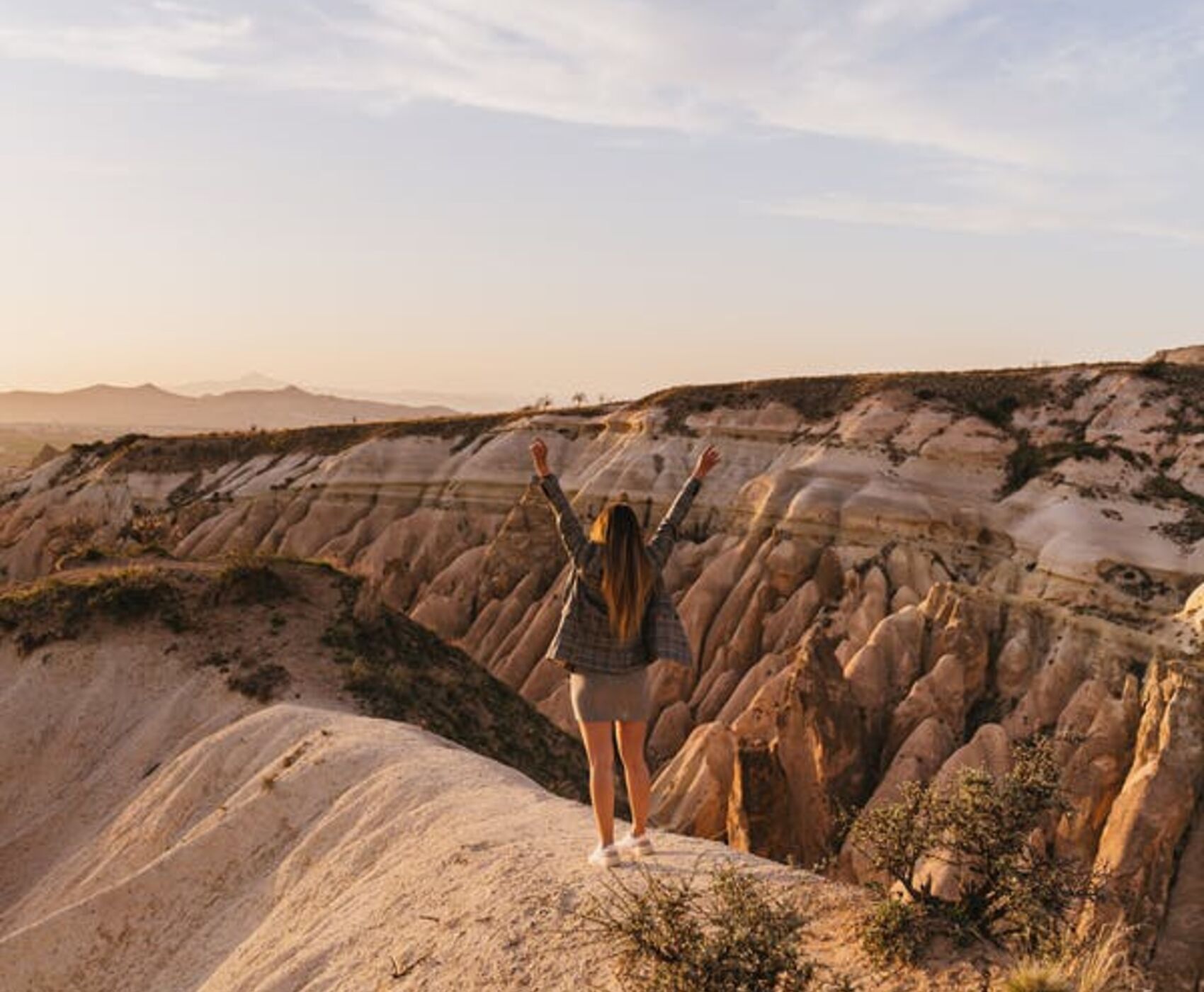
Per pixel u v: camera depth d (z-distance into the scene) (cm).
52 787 2855
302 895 1341
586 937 746
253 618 3198
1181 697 2758
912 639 4284
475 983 764
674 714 5294
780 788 3288
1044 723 3938
